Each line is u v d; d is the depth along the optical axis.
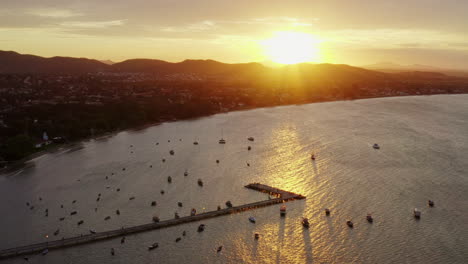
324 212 141.12
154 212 145.25
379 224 131.38
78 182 181.50
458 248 115.50
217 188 168.12
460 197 152.88
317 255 114.31
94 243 123.88
